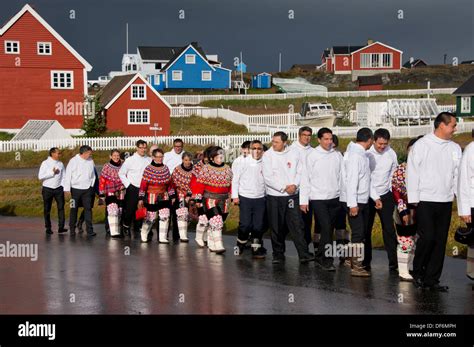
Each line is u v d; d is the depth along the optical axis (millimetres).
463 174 11031
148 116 61562
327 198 12969
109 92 63656
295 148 13766
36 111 61375
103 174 17984
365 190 12398
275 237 13898
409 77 102875
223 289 11445
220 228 15062
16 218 22453
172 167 18141
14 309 10281
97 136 58062
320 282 11898
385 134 12523
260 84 99750
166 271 13008
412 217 11875
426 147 11055
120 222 18672
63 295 11117
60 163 18719
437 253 11102
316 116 60969
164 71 97500
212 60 107875
